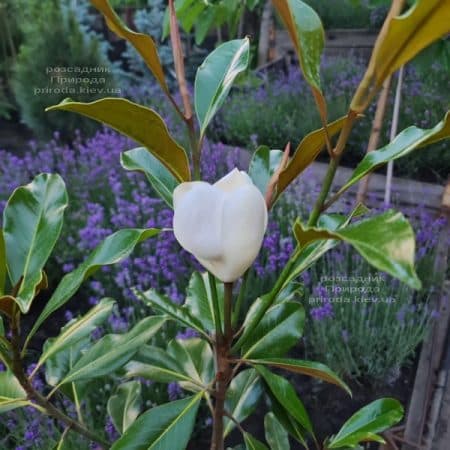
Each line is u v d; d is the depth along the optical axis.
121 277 2.46
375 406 1.13
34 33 4.99
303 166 0.82
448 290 2.92
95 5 0.66
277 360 0.93
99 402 2.16
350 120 0.65
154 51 0.70
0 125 6.36
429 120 4.27
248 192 0.67
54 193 0.98
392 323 2.52
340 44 5.80
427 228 2.93
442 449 2.08
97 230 2.79
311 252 0.88
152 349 1.19
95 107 0.68
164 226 2.85
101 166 3.61
